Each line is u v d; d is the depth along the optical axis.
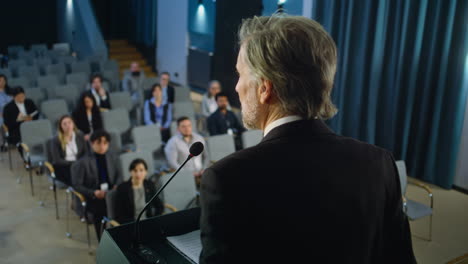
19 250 4.28
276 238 0.64
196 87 10.58
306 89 0.67
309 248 0.65
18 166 6.24
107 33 13.73
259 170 0.65
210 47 10.00
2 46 13.29
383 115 6.19
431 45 5.56
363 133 6.37
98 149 4.61
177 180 4.32
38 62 10.03
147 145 5.62
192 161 5.23
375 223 0.72
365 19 5.97
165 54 11.41
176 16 10.76
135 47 12.66
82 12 11.83
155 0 11.45
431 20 5.53
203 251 0.66
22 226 4.71
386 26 5.90
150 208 4.12
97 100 7.23
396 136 6.14
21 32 13.44
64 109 6.76
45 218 4.90
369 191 0.70
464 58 5.32
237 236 0.64
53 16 13.77
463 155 5.71
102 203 4.36
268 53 0.67
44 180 5.82
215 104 7.20
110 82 8.77
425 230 4.77
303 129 0.69
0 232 4.57
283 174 0.65
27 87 7.96
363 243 0.70
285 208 0.64
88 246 4.40
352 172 0.69
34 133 5.61
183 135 5.21
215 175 0.65
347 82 6.36
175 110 6.77
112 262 0.87
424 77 5.74
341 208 0.67
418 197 5.60
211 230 0.65
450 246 4.48
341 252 0.67
